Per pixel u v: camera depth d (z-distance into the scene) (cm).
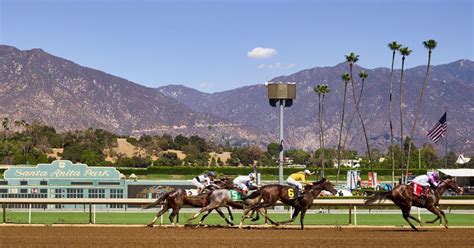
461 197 5031
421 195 2541
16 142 14062
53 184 4156
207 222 3019
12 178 4128
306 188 2630
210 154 17938
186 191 2678
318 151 17262
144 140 18325
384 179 9462
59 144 15800
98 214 3484
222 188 2652
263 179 8781
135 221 3073
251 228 2636
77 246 2038
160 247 2019
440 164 15662
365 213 3600
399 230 2588
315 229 2617
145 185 4275
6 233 2402
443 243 2144
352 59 7806
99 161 13700
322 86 8600
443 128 5338
